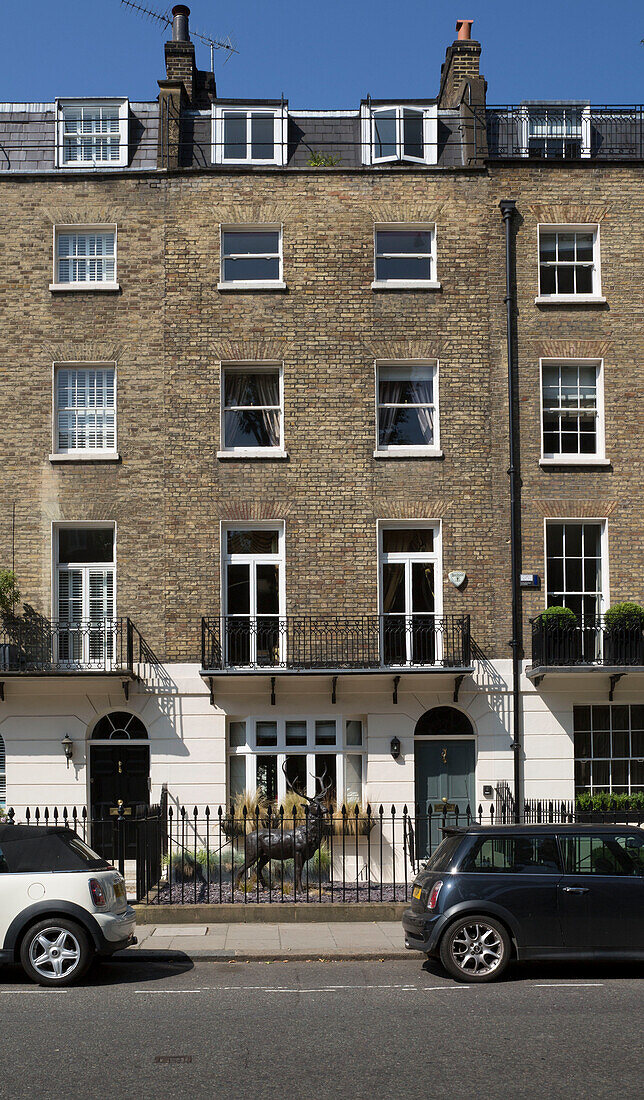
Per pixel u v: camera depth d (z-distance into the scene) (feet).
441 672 65.16
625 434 70.13
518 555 68.85
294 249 70.59
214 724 67.21
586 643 68.33
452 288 70.69
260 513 68.64
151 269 70.38
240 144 74.33
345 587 68.39
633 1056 29.35
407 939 41.88
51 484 68.85
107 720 68.74
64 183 70.90
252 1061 29.07
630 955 39.17
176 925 51.01
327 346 69.92
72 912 39.24
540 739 67.67
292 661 67.36
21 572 68.23
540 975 40.81
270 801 65.46
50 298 70.13
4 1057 29.55
